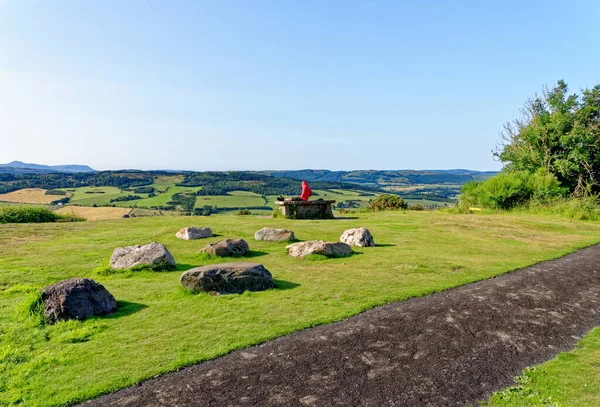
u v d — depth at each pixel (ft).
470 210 92.94
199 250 39.27
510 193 89.04
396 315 22.79
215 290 25.98
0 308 22.98
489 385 16.15
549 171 100.01
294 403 14.48
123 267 31.83
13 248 39.91
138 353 17.93
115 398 14.67
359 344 19.11
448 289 27.94
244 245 37.96
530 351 19.15
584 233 58.39
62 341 19.08
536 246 46.50
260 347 18.72
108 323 21.27
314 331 20.52
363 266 33.99
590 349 19.43
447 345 19.30
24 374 16.05
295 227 55.77
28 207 69.26
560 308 24.81
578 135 94.43
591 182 95.04
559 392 15.51
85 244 42.37
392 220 67.72
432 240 48.91
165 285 27.86
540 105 108.78
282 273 31.58
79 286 22.16
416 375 16.58
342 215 80.38
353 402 14.64
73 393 14.80
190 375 16.22
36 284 27.68
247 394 14.98
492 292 27.37
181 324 21.15
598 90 97.45
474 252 41.93
